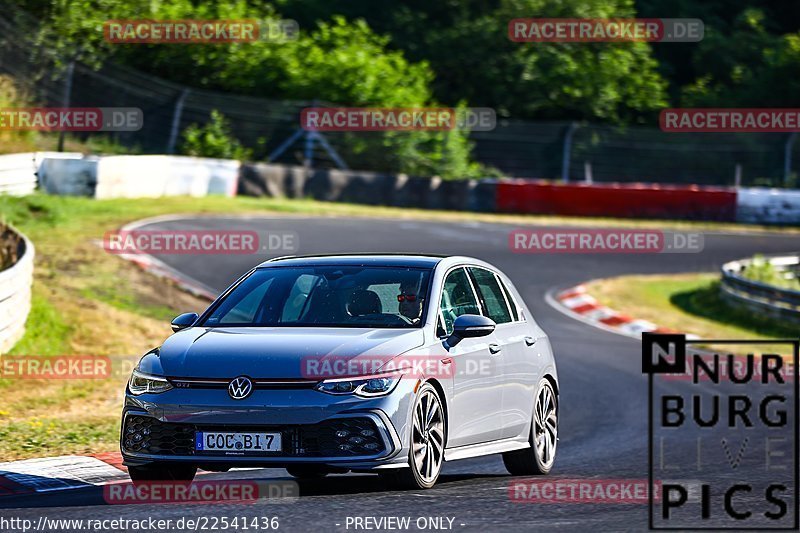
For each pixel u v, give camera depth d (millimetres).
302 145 138750
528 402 32219
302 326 27703
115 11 143500
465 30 184000
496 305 32156
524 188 131250
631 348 69438
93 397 48031
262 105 138500
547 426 33875
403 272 29438
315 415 24797
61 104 122750
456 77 182750
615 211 132000
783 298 84188
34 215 85938
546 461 33406
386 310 28219
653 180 152750
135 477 26984
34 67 122125
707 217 134250
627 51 184250
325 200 125938
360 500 25000
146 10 145750
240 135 136125
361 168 140875
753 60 198375
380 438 25078
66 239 79750
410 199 130250
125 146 124250
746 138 154500
